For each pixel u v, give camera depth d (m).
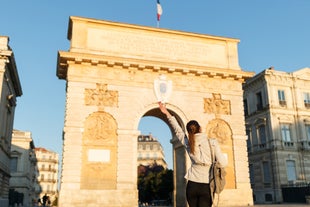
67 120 31.72
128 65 34.28
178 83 36.00
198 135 6.43
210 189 6.13
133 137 33.09
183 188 34.72
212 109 36.56
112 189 31.23
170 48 36.91
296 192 49.25
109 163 31.92
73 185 30.22
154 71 35.38
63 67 34.38
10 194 63.38
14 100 54.06
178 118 35.56
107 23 35.19
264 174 55.72
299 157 54.69
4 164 47.81
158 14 39.12
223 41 39.38
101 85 33.56
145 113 34.88
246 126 61.47
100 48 34.50
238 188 35.06
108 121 33.00
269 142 54.50
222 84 37.66
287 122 55.50
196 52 37.81
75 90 32.66
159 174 88.12
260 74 56.69
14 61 43.84
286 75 56.84
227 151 36.06
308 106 57.75
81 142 31.58
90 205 30.17
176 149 37.41
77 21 34.53
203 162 6.21
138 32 36.28
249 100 60.94
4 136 44.59
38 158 143.00
